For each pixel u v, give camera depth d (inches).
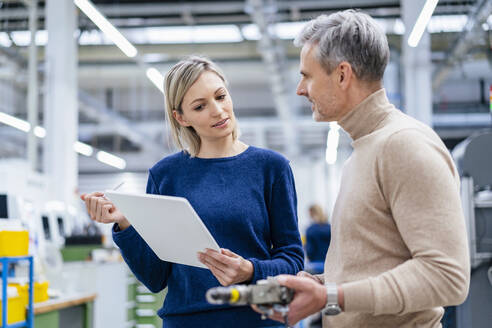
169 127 70.9
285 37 415.5
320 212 299.3
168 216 54.3
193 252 58.1
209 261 57.7
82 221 228.7
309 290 45.8
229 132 67.5
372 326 50.6
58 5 303.4
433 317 50.7
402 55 400.2
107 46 421.4
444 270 44.8
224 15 410.0
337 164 681.6
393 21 392.2
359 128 53.7
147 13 395.5
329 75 53.3
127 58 439.2
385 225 50.1
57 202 215.8
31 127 280.2
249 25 413.4
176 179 68.9
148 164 658.8
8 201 155.3
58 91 299.7
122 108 573.3
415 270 45.6
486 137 158.1
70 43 306.5
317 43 53.9
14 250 114.9
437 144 49.6
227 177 67.1
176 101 67.1
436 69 411.8
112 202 59.7
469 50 373.7
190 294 65.0
